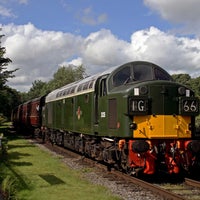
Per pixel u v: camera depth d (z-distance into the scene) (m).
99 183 11.95
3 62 32.66
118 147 12.86
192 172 13.39
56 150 22.45
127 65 13.77
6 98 38.00
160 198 9.89
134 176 12.85
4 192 9.80
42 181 12.11
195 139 12.67
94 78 15.83
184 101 12.36
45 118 29.02
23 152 20.73
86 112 16.48
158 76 13.77
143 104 11.99
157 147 12.14
